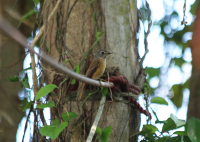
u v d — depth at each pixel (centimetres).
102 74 798
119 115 770
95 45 791
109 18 807
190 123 756
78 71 750
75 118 752
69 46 787
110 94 764
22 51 1385
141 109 812
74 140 738
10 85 1309
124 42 825
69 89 765
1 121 1289
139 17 903
